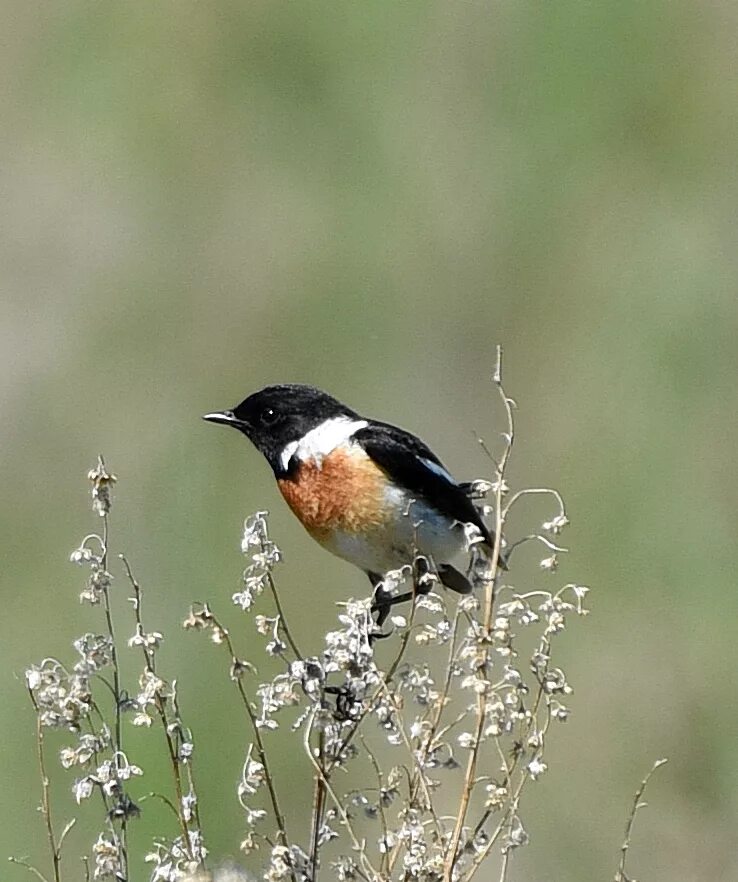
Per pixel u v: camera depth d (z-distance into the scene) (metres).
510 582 13.84
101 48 19.06
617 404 15.34
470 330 16.70
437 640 6.11
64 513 14.59
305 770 10.85
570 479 14.78
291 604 13.09
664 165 17.77
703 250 16.44
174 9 18.98
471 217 17.45
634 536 13.91
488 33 18.30
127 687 11.44
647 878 11.20
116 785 5.97
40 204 17.92
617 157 17.91
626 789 11.68
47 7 19.52
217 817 10.58
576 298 16.78
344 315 16.88
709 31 18.23
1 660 12.38
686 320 15.79
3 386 15.98
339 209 17.56
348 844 10.37
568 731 12.10
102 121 18.61
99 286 17.11
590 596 13.38
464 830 6.30
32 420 15.59
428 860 6.08
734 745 11.73
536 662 6.07
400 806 7.53
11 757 11.07
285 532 13.81
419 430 16.19
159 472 14.81
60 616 12.88
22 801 10.80
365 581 13.30
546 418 15.64
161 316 16.81
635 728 12.09
